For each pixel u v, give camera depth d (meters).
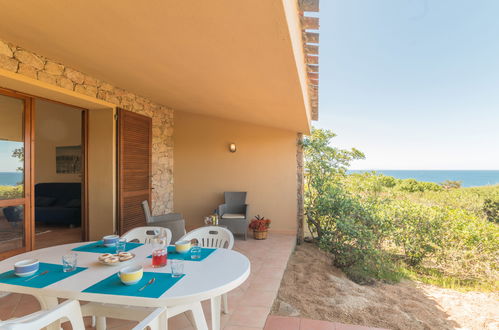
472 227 5.36
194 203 6.31
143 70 3.40
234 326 2.41
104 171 4.57
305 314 3.12
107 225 4.56
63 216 5.95
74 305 1.33
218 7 1.69
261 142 6.08
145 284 1.58
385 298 3.90
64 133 6.89
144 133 5.27
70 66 3.69
